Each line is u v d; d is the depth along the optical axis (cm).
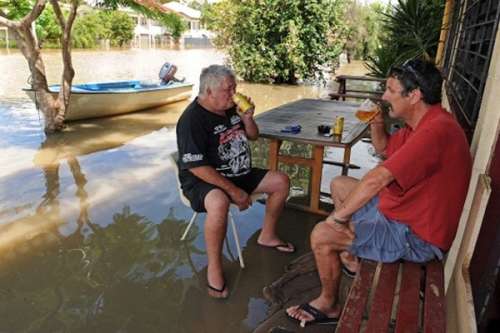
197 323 254
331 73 1468
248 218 384
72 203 411
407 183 182
